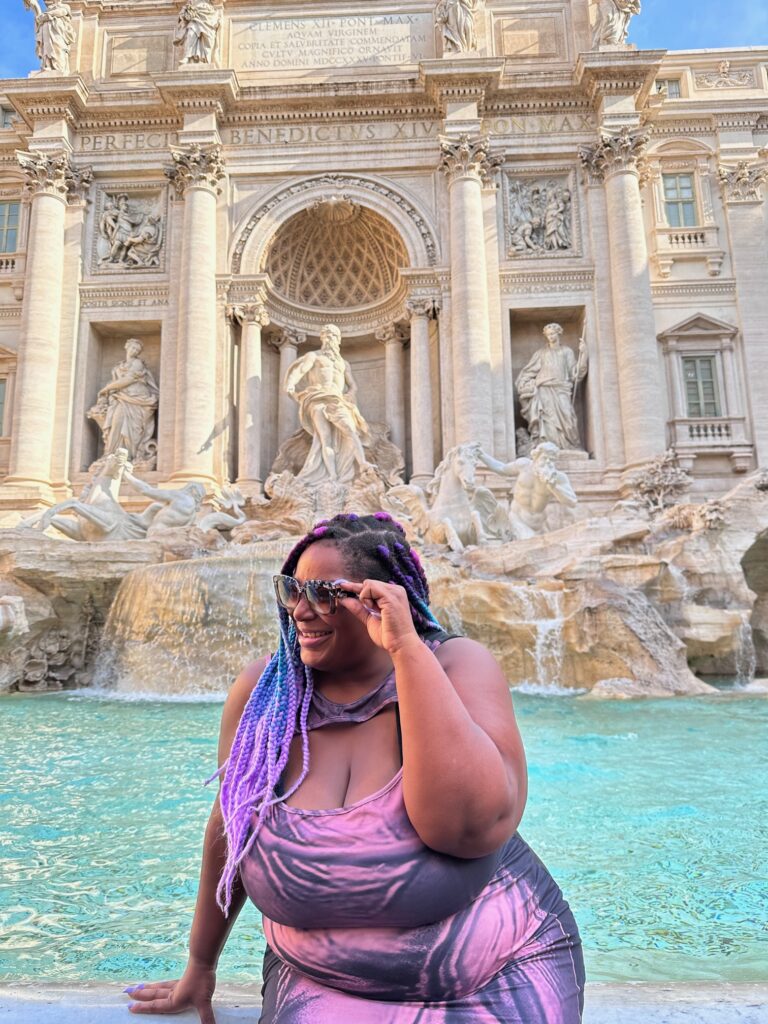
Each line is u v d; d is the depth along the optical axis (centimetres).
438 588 1316
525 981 149
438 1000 145
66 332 2672
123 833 426
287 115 2789
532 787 527
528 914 158
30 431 2530
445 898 144
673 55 2991
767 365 2680
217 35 2869
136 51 2919
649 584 1295
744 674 1327
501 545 1608
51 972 250
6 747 724
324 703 173
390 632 150
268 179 2781
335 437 2556
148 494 2064
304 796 161
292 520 2223
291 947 152
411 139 2769
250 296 2688
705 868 354
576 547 1459
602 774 569
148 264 2759
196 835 422
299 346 3034
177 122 2805
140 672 1402
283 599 172
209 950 190
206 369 2572
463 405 2503
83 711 1043
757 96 2958
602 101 2688
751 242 2789
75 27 2934
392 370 2870
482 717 157
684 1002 189
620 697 1073
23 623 1401
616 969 246
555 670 1220
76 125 2805
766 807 470
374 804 152
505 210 2744
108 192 2812
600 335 2611
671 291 2773
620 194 2630
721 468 2641
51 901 320
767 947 267
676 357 2728
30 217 2738
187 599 1409
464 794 138
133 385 2709
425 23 2873
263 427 2864
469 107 2697
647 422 2469
